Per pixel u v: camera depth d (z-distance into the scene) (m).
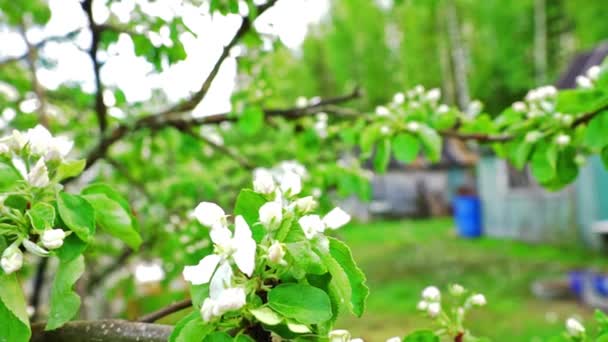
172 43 1.77
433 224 19.98
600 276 7.91
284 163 2.96
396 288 9.60
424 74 28.31
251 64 2.19
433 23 27.92
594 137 1.62
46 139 0.93
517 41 25.59
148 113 2.70
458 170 22.34
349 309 0.77
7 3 2.52
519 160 1.79
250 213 0.86
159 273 2.54
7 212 0.85
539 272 9.98
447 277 10.29
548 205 12.88
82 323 0.98
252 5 1.75
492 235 15.27
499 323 7.01
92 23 1.81
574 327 1.28
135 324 0.97
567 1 23.81
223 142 3.33
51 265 2.96
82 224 0.87
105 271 2.97
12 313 0.81
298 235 0.80
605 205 11.08
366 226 20.38
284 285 0.76
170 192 2.92
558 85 12.47
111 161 2.86
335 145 3.18
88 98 2.79
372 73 30.19
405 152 2.08
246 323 0.78
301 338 0.75
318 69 34.38
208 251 1.14
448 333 1.32
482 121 2.12
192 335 0.75
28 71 3.10
